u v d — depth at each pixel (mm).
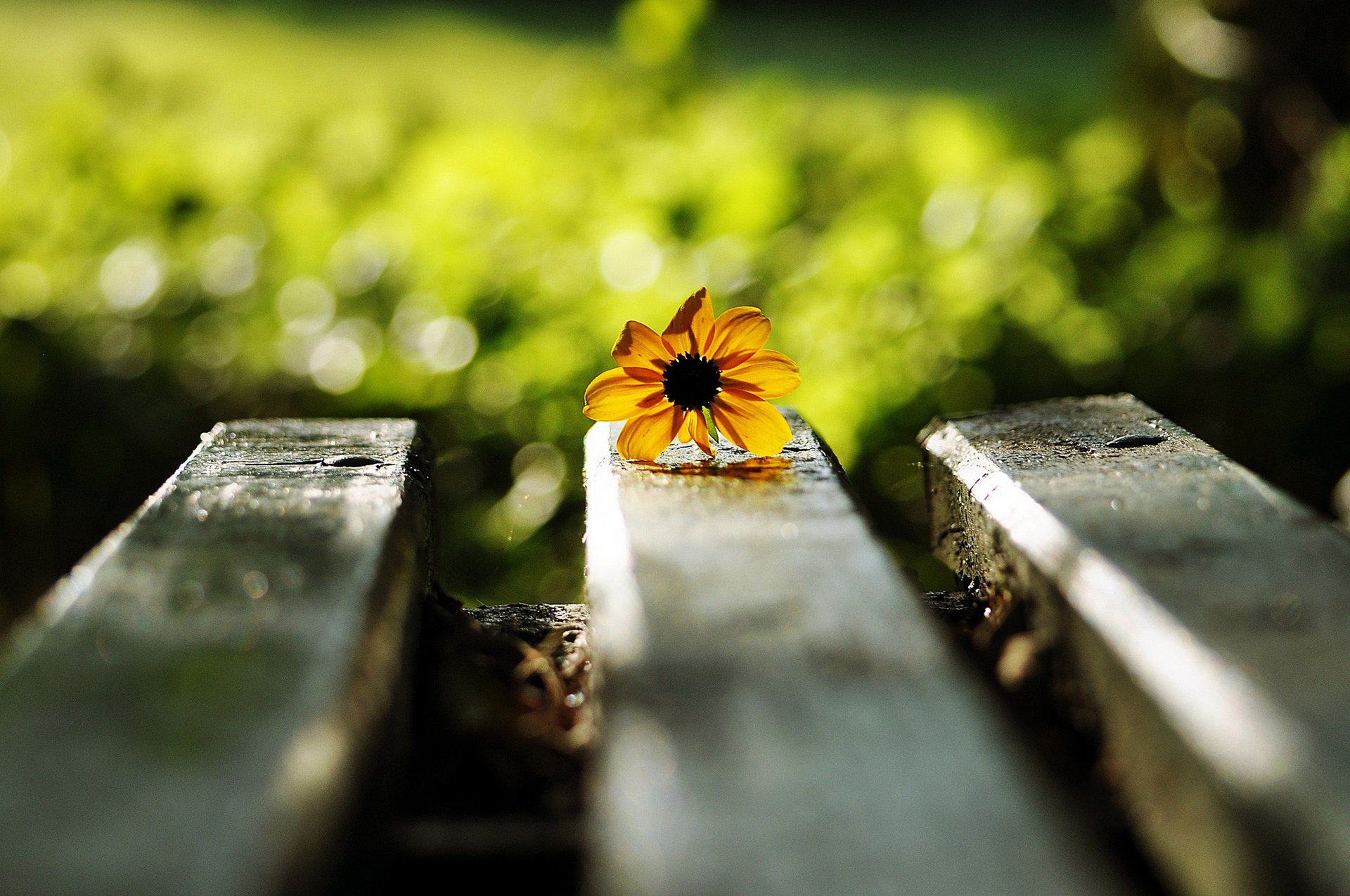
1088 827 434
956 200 872
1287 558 451
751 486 500
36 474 781
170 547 465
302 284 787
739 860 366
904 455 758
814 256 845
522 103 2590
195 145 986
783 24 4098
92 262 816
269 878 357
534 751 464
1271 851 396
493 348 753
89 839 368
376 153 1022
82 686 417
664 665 424
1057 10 4297
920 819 383
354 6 3949
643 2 1277
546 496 728
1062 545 466
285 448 530
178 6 3584
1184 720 417
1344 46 963
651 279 786
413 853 424
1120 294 875
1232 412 866
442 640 494
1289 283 916
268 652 425
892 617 436
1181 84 1047
